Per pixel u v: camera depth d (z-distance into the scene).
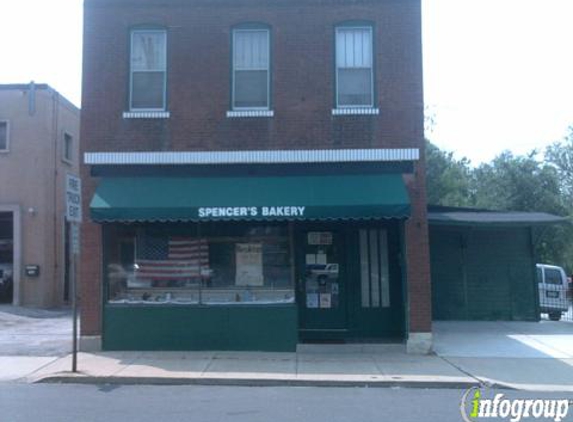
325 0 14.08
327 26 14.05
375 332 14.52
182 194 13.23
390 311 14.55
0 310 21.23
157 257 13.91
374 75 14.02
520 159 42.41
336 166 13.80
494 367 12.03
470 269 19.55
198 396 9.80
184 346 13.41
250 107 14.09
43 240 23.16
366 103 14.05
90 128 13.93
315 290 14.62
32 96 23.55
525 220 18.25
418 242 13.53
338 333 14.48
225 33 14.11
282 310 13.45
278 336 13.40
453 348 14.07
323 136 13.79
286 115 13.84
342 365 12.09
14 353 13.10
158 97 14.18
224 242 13.93
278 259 13.89
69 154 25.72
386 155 13.70
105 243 13.77
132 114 13.90
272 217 12.84
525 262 19.53
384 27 14.01
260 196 13.12
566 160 48.00
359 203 12.84
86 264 13.67
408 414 8.61
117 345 13.43
